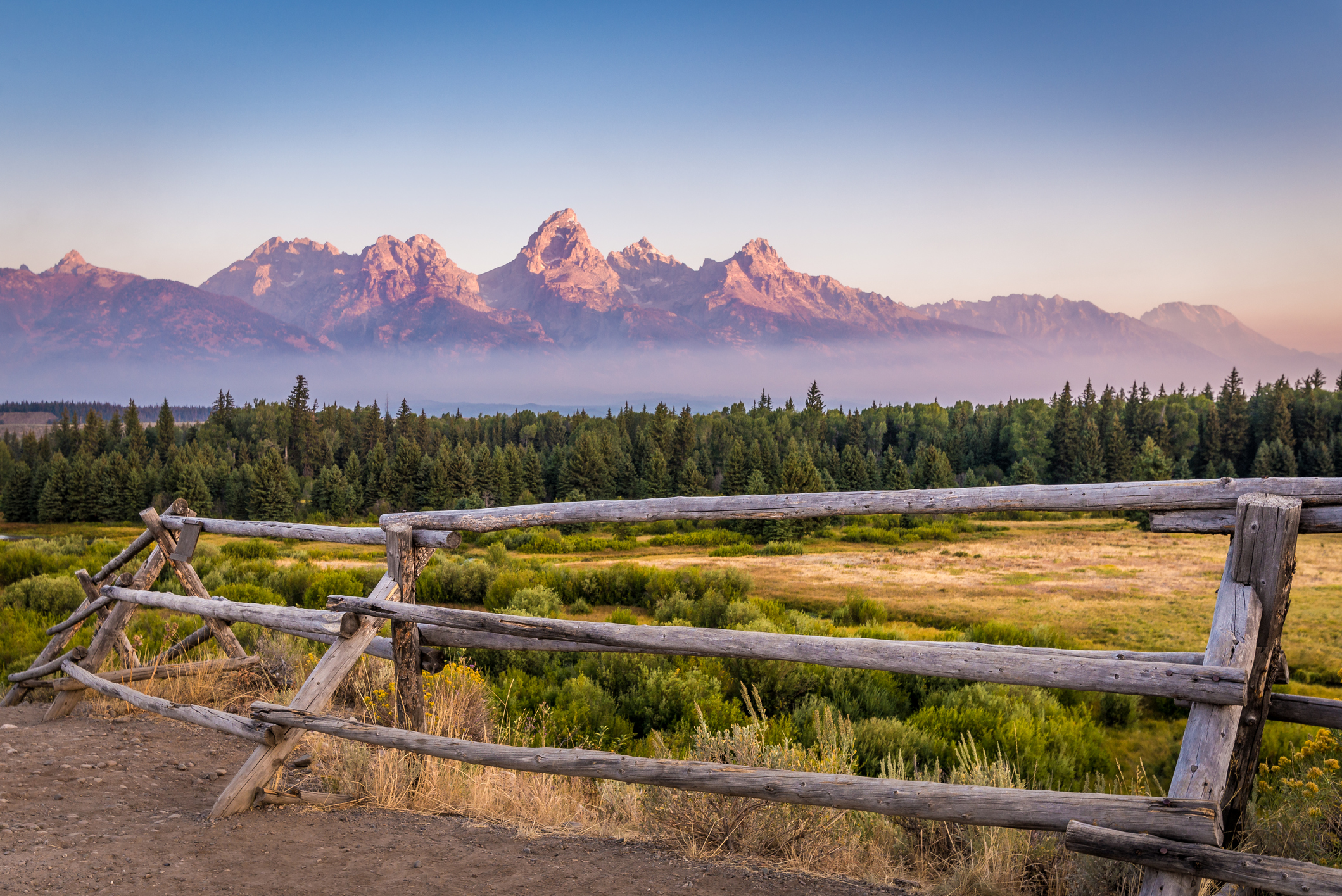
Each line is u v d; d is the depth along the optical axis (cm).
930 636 2253
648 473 12075
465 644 514
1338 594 3744
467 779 463
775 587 4106
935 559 5584
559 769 350
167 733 598
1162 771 1086
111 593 661
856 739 956
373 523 11056
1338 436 12962
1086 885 320
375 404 17225
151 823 403
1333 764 347
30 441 14725
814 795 294
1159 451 12688
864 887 339
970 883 339
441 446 12950
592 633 369
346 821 409
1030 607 3569
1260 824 324
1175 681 254
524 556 5797
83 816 414
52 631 716
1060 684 273
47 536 8956
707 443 15062
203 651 798
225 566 2792
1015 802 258
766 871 354
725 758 492
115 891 315
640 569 2961
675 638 350
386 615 439
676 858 368
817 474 9850
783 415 17938
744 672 1302
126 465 11125
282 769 464
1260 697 287
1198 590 4125
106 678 630
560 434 18475
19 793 447
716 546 6456
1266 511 269
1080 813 246
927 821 387
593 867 351
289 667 765
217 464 13125
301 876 334
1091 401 16875
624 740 923
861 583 4319
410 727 473
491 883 329
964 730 1079
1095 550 6219
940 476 11512
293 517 11388
